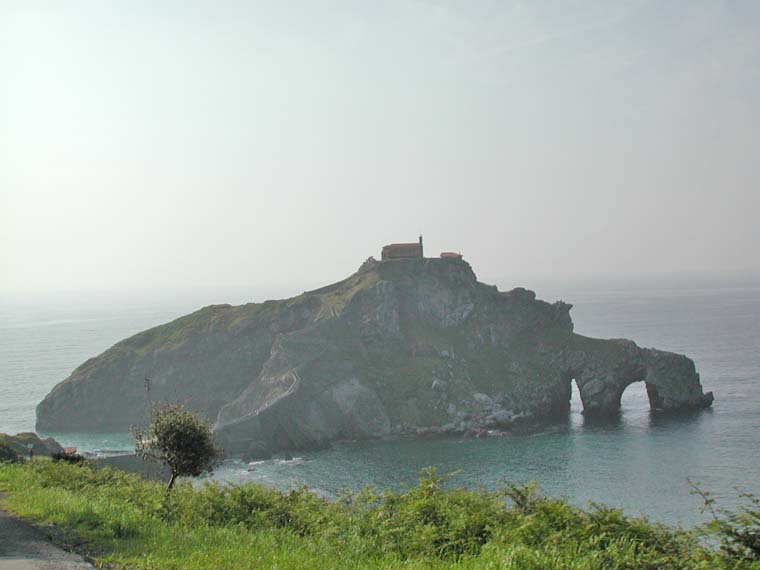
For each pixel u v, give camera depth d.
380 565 17.39
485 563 16.30
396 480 138.75
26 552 17.78
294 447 182.00
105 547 18.67
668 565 16.72
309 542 20.03
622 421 194.38
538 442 169.38
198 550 18.22
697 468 134.12
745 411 193.62
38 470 37.66
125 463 131.88
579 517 20.03
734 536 17.91
